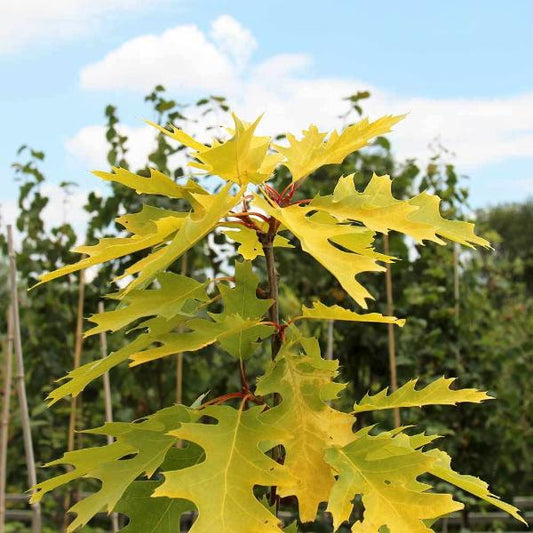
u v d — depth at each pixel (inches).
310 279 180.2
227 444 49.6
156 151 178.1
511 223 947.3
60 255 189.5
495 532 203.5
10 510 219.8
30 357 188.1
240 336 55.7
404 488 50.0
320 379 55.4
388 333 175.5
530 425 214.4
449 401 59.3
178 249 46.6
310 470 52.1
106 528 202.4
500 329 221.0
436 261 195.2
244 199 59.8
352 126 59.2
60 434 184.9
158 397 183.6
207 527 44.2
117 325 51.6
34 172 190.4
